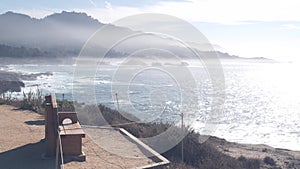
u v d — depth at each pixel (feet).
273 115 105.91
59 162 19.75
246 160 34.04
